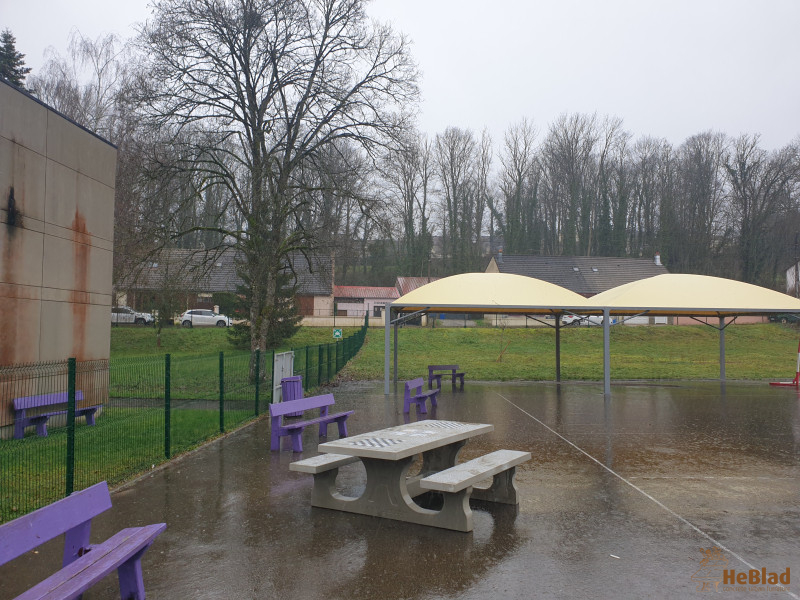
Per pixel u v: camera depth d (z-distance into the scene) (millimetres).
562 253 70625
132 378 18078
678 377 22766
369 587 4500
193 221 19062
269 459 8742
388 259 73500
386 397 16750
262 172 17922
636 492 7219
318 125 18672
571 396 17172
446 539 5535
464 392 18219
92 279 13031
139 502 6590
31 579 4543
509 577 4699
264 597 4324
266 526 5848
